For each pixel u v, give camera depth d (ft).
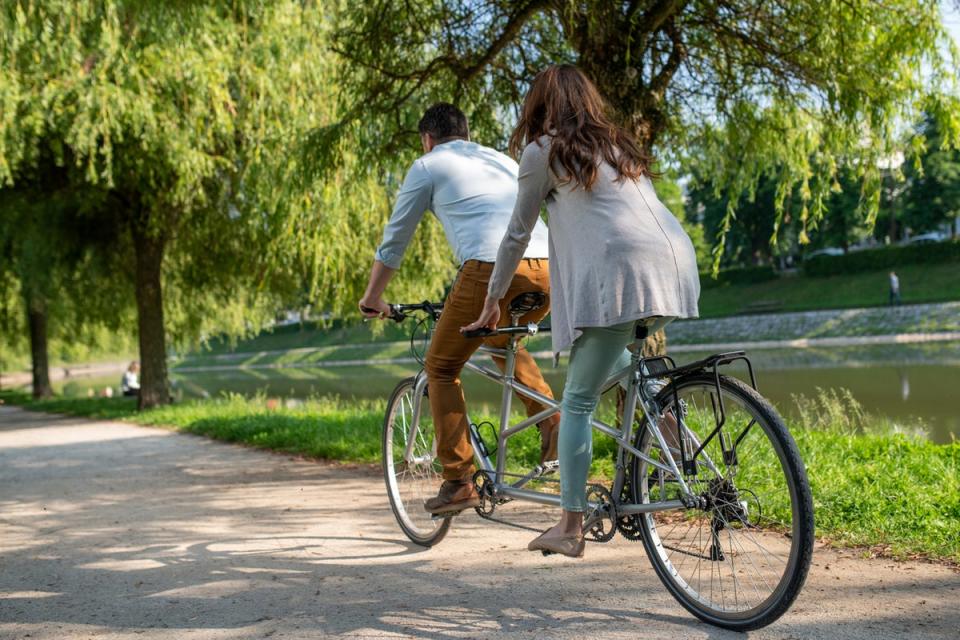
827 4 21.09
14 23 24.59
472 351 12.19
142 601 11.35
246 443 32.73
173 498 20.48
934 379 59.16
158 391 56.13
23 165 47.44
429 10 24.52
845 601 9.96
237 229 49.90
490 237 11.70
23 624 10.64
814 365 80.69
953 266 140.77
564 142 9.34
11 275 64.49
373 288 12.66
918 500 14.38
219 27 35.96
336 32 25.91
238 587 11.76
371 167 27.25
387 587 11.37
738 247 184.55
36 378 84.28
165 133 40.06
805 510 8.43
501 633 9.37
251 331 66.85
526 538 13.79
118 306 60.29
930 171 162.61
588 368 9.59
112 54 28.53
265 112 37.27
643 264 9.06
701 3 21.72
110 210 54.70
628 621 9.57
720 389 9.17
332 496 19.42
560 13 21.27
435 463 13.53
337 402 47.88
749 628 9.02
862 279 150.10
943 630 8.91
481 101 26.05
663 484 9.84
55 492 22.88
